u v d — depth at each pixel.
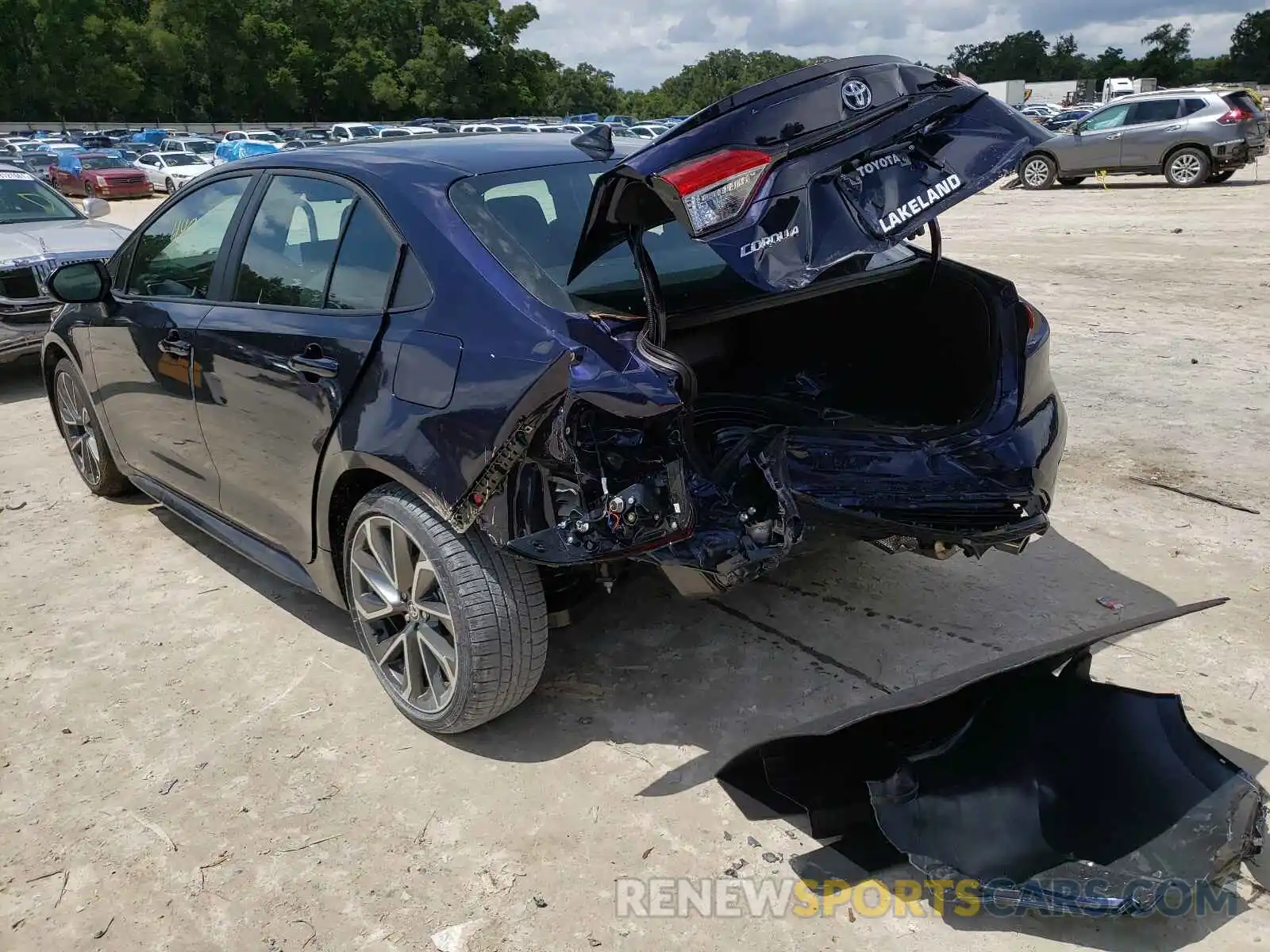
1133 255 11.02
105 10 78.38
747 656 3.37
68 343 4.56
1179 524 4.24
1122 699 2.61
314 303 3.12
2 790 2.86
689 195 2.22
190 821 2.71
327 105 84.75
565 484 2.45
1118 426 5.46
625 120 50.16
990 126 2.51
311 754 2.97
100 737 3.09
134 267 4.16
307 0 82.12
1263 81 116.44
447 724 2.92
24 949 2.32
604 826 2.63
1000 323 3.18
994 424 3.07
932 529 2.79
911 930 2.28
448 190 2.92
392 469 2.73
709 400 3.44
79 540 4.55
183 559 4.33
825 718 2.47
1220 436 5.23
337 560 3.21
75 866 2.56
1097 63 136.12
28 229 7.74
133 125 76.06
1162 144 18.16
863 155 2.37
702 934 2.29
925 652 3.36
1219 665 3.20
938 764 2.50
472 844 2.59
